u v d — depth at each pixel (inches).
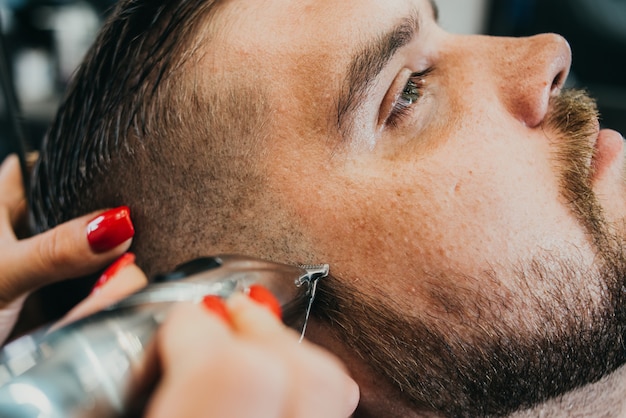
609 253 19.6
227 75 19.0
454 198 18.6
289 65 18.7
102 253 20.8
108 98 20.5
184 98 19.3
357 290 18.8
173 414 10.0
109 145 20.4
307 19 19.0
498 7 53.7
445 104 20.5
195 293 13.4
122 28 20.4
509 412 19.7
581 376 19.8
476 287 18.5
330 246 18.8
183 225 20.0
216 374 10.1
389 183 18.7
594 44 49.8
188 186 19.6
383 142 19.3
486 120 19.9
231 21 19.3
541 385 19.3
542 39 22.1
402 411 19.8
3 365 11.1
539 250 18.8
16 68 45.5
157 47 19.8
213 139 19.1
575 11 49.8
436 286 18.5
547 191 19.3
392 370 18.8
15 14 45.9
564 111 21.5
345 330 19.0
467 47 22.1
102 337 11.6
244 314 12.4
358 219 18.6
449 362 18.7
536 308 18.7
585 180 19.9
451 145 19.3
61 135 22.2
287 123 18.8
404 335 18.7
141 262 21.0
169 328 11.5
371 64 18.5
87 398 10.8
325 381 11.5
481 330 18.6
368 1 19.0
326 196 18.7
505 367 18.8
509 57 21.7
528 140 20.2
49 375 10.8
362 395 19.9
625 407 23.0
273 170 18.9
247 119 18.9
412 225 18.5
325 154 18.8
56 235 20.8
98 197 21.3
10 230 25.1
